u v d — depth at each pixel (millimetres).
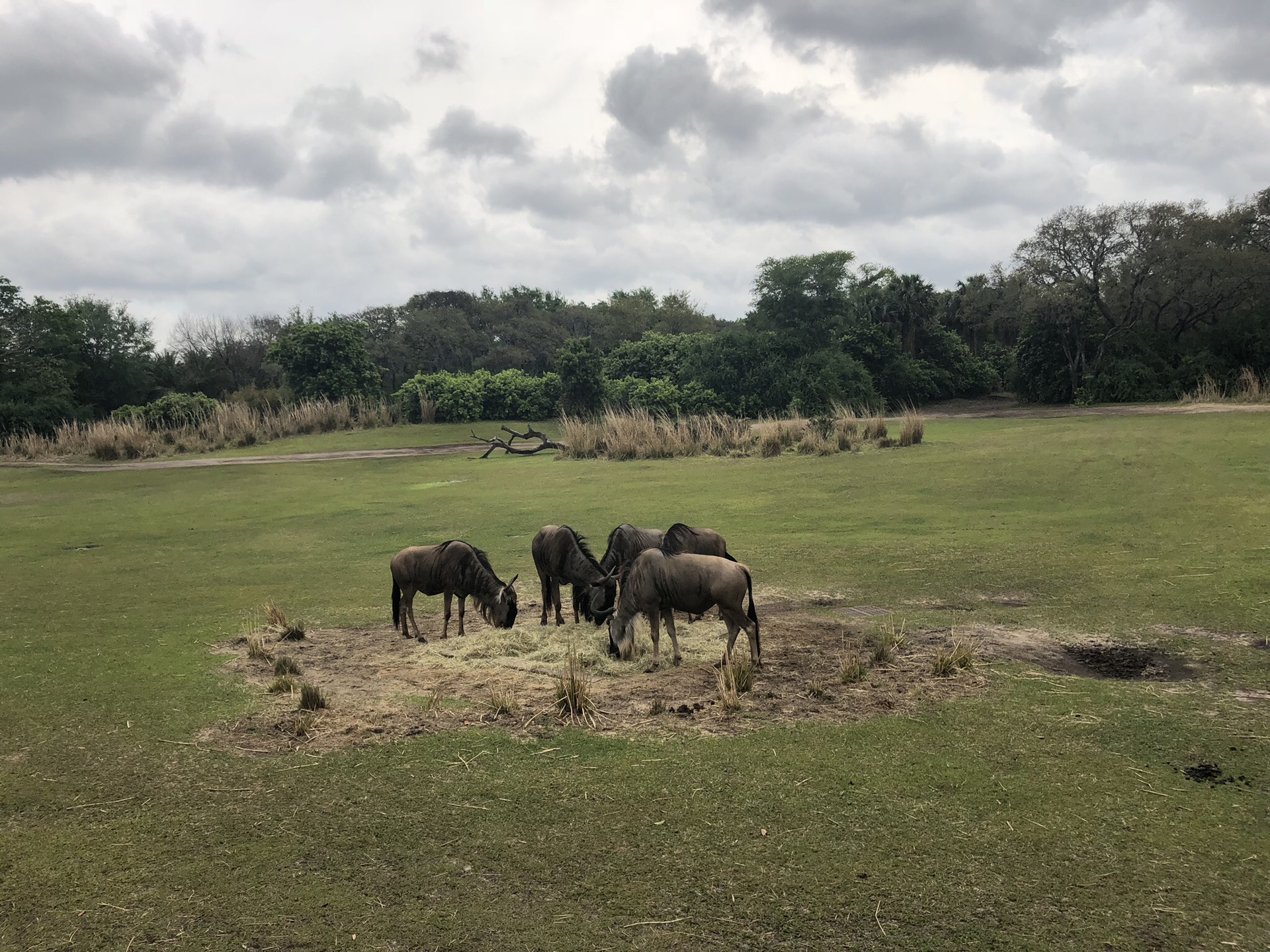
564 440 36594
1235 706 7570
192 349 72812
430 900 5059
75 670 9477
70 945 4676
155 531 20234
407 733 7562
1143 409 38000
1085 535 14469
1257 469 18719
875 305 61344
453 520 19703
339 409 48312
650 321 85938
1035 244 49750
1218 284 44625
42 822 6051
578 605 11375
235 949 4633
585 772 6715
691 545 10930
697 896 5051
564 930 4766
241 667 9531
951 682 8477
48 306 52781
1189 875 5121
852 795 6211
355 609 12344
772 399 48281
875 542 15172
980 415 43156
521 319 74312
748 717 7762
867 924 4742
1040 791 6188
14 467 37031
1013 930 4660
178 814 6141
